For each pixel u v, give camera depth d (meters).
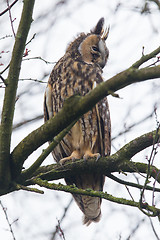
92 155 8.37
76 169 8.11
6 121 6.61
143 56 6.18
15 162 6.87
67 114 6.12
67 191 7.29
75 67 9.92
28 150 6.74
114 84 5.52
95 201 9.77
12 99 6.54
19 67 6.51
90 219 9.87
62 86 9.84
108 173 8.15
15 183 7.09
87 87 9.88
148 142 7.96
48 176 7.98
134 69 5.40
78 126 9.69
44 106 10.05
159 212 6.70
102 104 9.84
